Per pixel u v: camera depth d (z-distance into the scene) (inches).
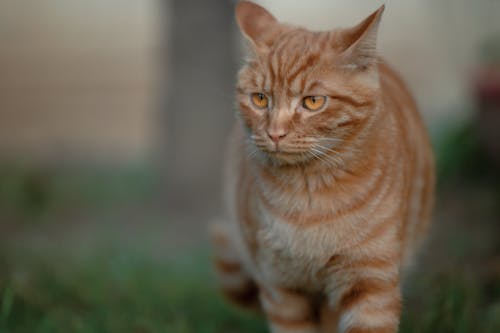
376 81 140.9
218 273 185.5
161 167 369.1
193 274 243.1
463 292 169.9
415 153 158.2
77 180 415.2
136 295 203.3
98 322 182.5
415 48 557.6
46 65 626.2
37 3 649.0
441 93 534.6
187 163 357.4
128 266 231.8
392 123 147.1
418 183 159.5
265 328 188.9
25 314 181.5
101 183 417.4
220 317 197.8
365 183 138.6
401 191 142.5
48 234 311.1
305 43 141.9
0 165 399.2
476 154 300.0
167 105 363.3
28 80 615.8
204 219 342.6
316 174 139.7
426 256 224.7
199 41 352.2
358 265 139.6
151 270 235.5
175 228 329.1
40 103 597.6
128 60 621.0
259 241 148.6
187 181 357.7
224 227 183.0
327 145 138.0
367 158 139.4
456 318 163.0
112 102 595.2
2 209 347.3
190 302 208.4
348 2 561.3
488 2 425.7
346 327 141.9
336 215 139.0
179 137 358.6
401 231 143.5
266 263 149.4
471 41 435.8
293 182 141.6
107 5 639.8
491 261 208.4
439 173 300.7
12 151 506.9
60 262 235.8
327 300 156.4
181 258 273.1
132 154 522.6
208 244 295.0
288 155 137.3
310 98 136.9
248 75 145.3
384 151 141.5
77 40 635.5
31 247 271.0
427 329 161.0
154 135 521.3
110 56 624.7
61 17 643.5
